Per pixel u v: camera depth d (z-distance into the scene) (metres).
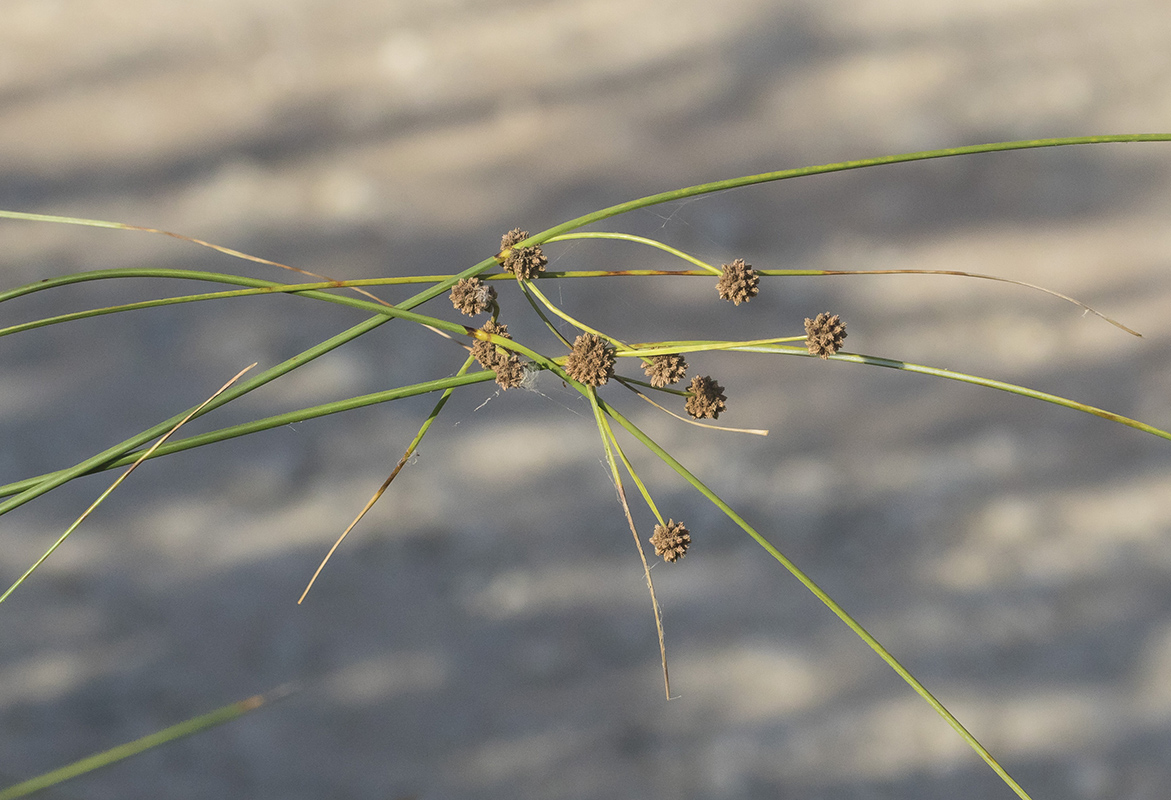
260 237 2.36
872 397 2.19
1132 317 2.30
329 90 2.64
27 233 2.32
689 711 1.83
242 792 1.72
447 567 1.95
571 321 0.80
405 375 2.15
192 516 1.98
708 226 2.38
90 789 1.67
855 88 2.67
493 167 2.50
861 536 2.01
